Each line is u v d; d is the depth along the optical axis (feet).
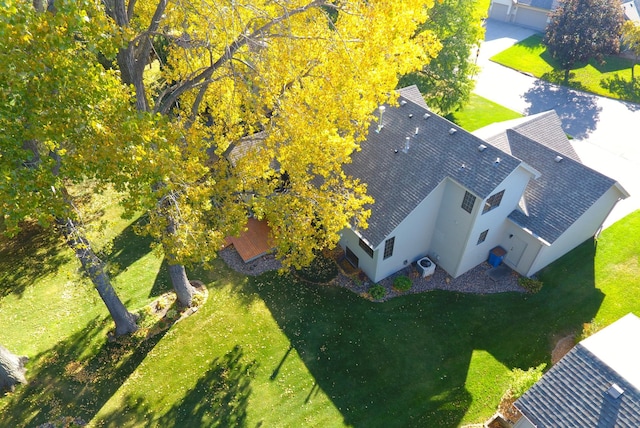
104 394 56.34
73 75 32.24
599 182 68.80
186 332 64.49
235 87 53.42
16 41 29.17
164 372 59.16
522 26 197.57
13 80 29.45
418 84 116.98
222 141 62.34
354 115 53.83
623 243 80.79
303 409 55.01
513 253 74.64
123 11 41.91
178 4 45.85
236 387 57.41
